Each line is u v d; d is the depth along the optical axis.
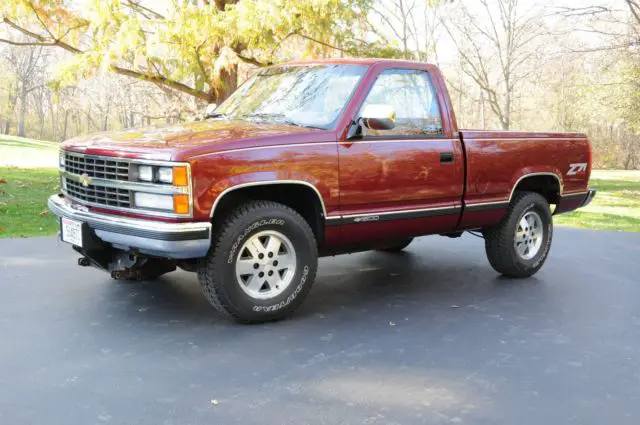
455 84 44.88
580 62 36.91
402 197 5.04
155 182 4.13
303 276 4.68
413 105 5.18
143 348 4.05
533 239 6.18
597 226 10.72
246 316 4.49
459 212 5.43
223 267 4.34
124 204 4.32
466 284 5.84
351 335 4.38
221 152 4.18
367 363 3.87
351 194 4.75
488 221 5.70
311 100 5.02
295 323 4.61
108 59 9.66
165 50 10.05
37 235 7.93
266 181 4.32
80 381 3.53
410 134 5.11
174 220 4.08
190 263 4.62
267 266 4.56
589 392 3.49
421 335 4.39
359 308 5.03
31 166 20.67
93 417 3.11
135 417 3.11
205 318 4.68
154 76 11.08
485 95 45.84
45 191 13.17
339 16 10.54
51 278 5.72
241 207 4.43
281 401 3.32
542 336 4.41
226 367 3.76
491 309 5.05
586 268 6.56
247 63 11.23
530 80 41.16
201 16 9.79
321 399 3.35
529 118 55.56
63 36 11.03
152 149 4.16
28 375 3.60
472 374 3.72
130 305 4.97
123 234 4.25
